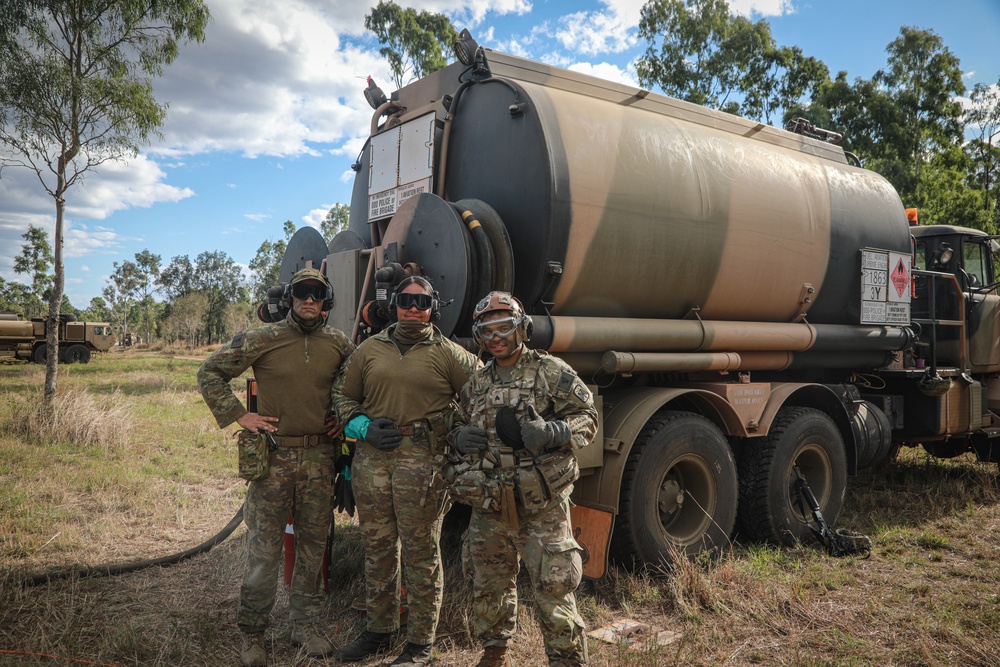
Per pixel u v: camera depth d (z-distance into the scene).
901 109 25.55
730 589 3.91
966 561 4.60
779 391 4.95
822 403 5.41
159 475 6.96
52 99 10.69
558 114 3.95
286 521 3.22
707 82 25.22
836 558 4.64
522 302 3.86
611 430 4.03
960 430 6.57
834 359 5.76
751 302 4.99
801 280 5.25
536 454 2.56
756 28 24.45
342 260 4.43
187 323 53.38
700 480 4.44
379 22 29.80
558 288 3.88
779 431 4.86
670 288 4.45
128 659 3.06
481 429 2.64
